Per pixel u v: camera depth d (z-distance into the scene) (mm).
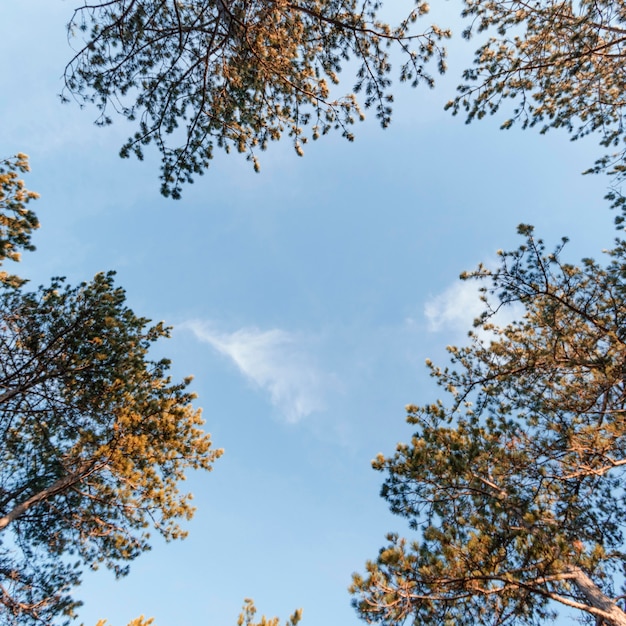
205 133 8398
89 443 7488
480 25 8711
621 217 7566
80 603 7391
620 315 6867
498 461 5695
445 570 4188
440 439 5922
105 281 8523
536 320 8500
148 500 7480
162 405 7918
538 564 4129
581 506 6188
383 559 4195
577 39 7613
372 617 4094
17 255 6598
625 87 8875
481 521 4879
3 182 6637
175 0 6723
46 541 7898
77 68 7055
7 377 7277
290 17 7738
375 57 7543
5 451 8164
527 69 8898
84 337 7707
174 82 7984
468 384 8117
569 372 7121
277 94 8469
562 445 5938
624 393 6348
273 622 5379
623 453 6031
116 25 6648
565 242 6918
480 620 4375
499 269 7359
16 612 6777
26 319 7805
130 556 7512
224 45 7699
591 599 4898
